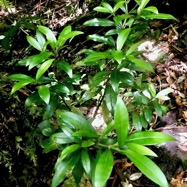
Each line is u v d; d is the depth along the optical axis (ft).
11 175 3.00
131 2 5.07
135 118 2.87
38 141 3.02
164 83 4.29
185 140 3.52
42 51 2.32
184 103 3.96
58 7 5.69
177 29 5.09
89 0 5.33
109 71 2.47
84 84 3.70
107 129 1.87
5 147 2.95
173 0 5.24
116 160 3.37
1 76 3.25
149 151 1.58
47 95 2.12
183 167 3.27
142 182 3.23
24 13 5.55
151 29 5.08
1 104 3.01
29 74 4.19
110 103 2.52
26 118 3.06
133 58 2.12
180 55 4.65
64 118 1.92
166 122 3.79
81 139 1.97
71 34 2.16
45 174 3.16
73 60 4.62
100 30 5.02
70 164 1.91
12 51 4.36
